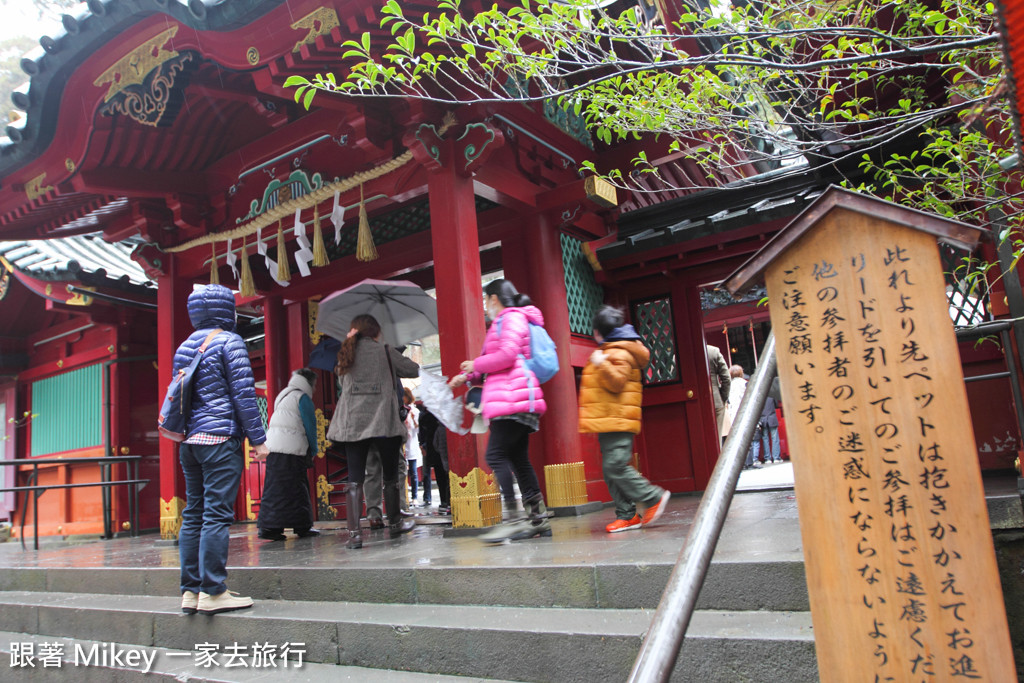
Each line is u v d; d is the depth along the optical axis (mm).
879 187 5859
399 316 6680
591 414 4246
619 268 7527
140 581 4430
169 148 6500
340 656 3033
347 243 7738
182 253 7199
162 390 7008
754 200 7145
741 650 2254
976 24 3029
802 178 6848
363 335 5117
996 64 3047
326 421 8172
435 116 5180
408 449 10898
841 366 1857
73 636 4125
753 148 4629
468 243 5207
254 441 3645
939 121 5051
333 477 8133
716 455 7293
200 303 3826
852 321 1854
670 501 6449
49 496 10453
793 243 1927
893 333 1806
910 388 1776
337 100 5016
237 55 4922
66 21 5324
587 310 7160
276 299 8266
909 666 1721
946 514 1715
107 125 5973
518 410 4133
